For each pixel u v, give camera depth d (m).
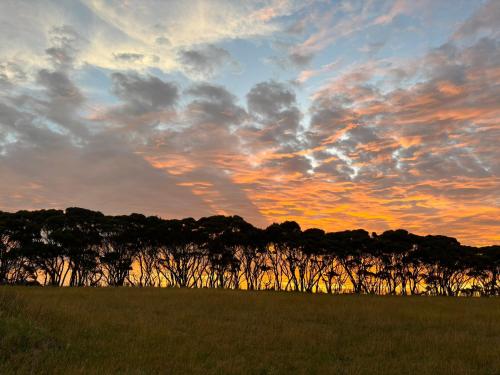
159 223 59.84
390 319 18.48
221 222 61.34
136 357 9.97
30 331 10.62
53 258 53.38
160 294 26.34
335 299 28.08
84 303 18.84
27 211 54.31
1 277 51.50
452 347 12.75
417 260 63.09
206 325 14.85
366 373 9.84
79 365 9.09
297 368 10.12
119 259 58.50
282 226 62.88
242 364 9.93
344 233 64.12
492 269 64.69
